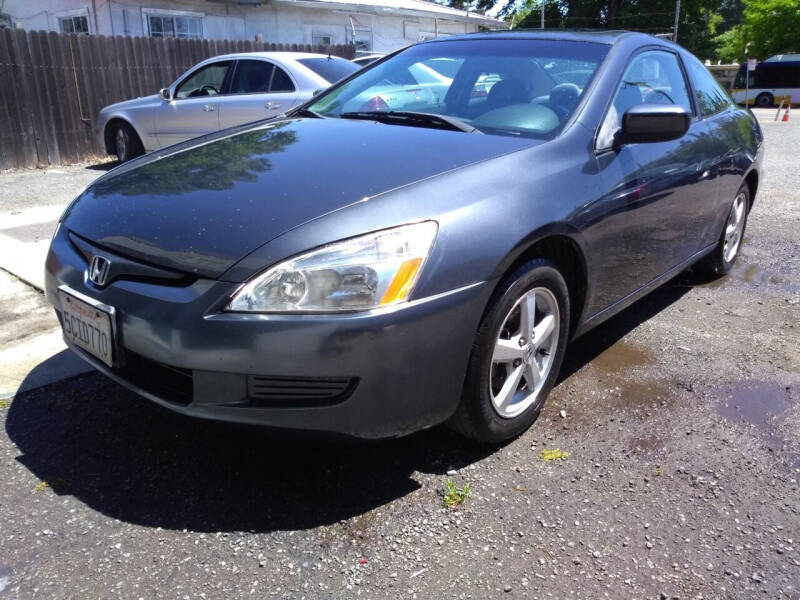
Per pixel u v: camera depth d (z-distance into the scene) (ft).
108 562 6.79
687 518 7.59
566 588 6.57
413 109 11.14
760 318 13.62
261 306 6.79
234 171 8.71
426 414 7.59
